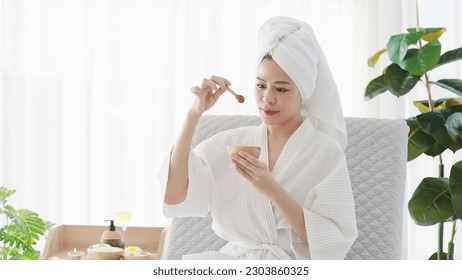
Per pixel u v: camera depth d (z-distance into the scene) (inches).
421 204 96.4
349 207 67.5
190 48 141.5
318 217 65.6
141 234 89.7
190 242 78.9
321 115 72.6
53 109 142.8
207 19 141.8
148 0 142.4
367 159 79.0
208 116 83.4
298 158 70.7
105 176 143.1
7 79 142.0
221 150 73.5
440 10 141.7
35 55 142.9
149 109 142.6
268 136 73.4
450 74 141.7
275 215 69.4
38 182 142.8
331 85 72.2
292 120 71.6
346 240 65.9
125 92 142.5
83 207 142.2
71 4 142.9
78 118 143.0
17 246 75.2
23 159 142.6
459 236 139.8
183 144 69.0
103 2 143.1
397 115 140.4
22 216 77.5
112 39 142.0
